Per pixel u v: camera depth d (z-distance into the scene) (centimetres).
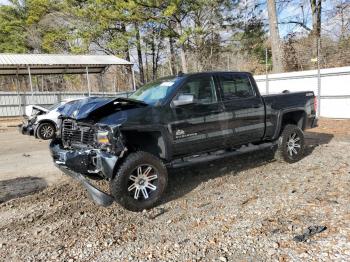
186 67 2694
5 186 607
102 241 387
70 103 541
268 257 328
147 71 3612
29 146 1048
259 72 2538
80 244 382
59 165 523
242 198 490
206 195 514
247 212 438
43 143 1092
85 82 3775
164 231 404
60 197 532
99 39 3108
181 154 534
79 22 3012
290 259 321
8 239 403
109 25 2872
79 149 493
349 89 1188
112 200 453
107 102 471
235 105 583
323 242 345
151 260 339
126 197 458
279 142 652
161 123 497
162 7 2536
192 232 395
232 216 429
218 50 2928
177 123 514
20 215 471
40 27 3419
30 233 416
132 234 401
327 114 1276
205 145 554
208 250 350
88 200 514
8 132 1491
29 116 1216
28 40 3553
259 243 355
